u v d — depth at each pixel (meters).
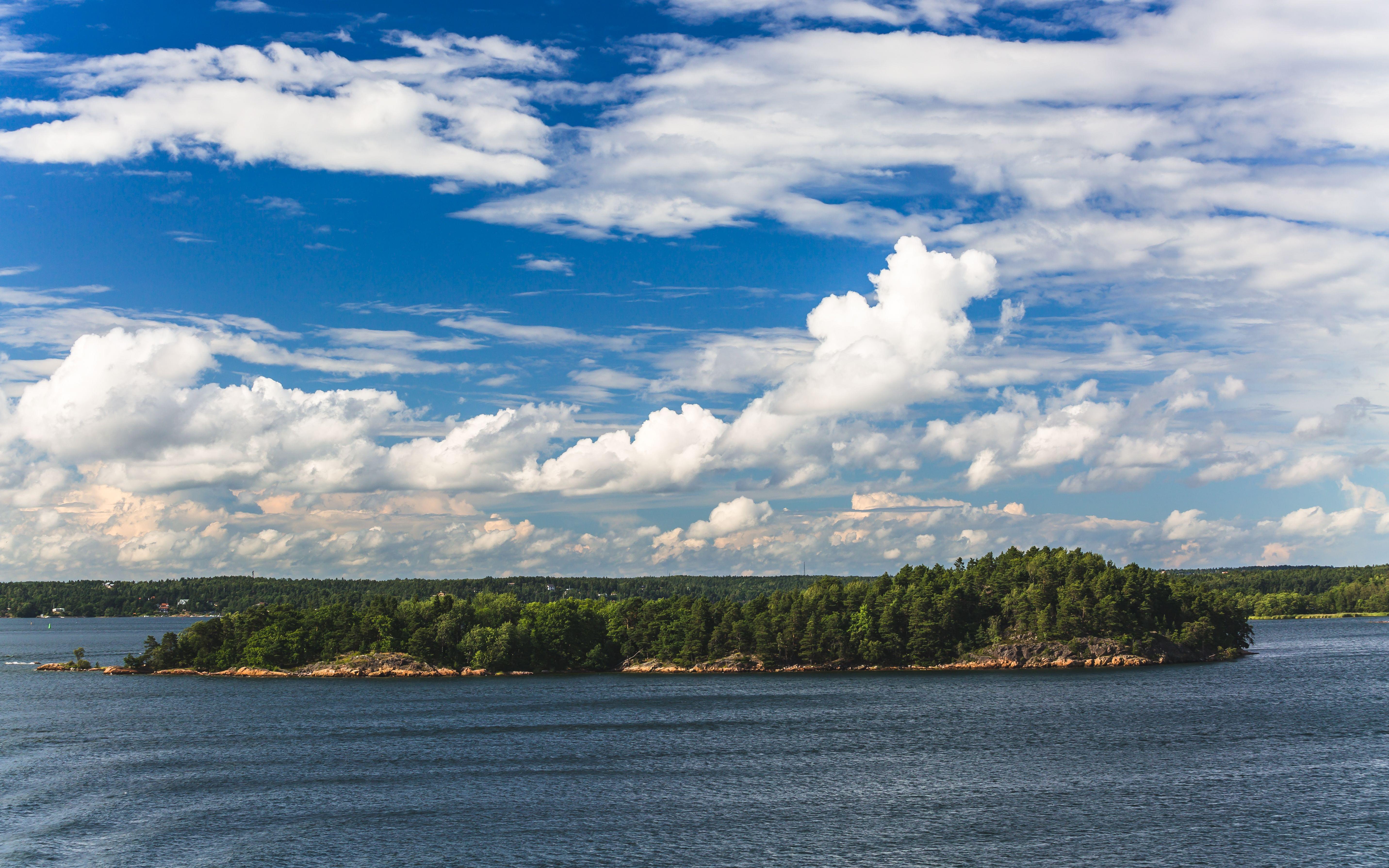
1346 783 121.69
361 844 99.62
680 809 112.69
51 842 101.81
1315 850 95.38
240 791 124.19
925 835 100.94
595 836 101.81
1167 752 143.00
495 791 122.62
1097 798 115.44
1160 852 94.81
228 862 94.50
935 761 139.38
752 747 153.00
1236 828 102.50
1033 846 97.06
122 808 115.69
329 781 129.12
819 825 105.31
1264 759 137.12
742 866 92.12
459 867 92.38
